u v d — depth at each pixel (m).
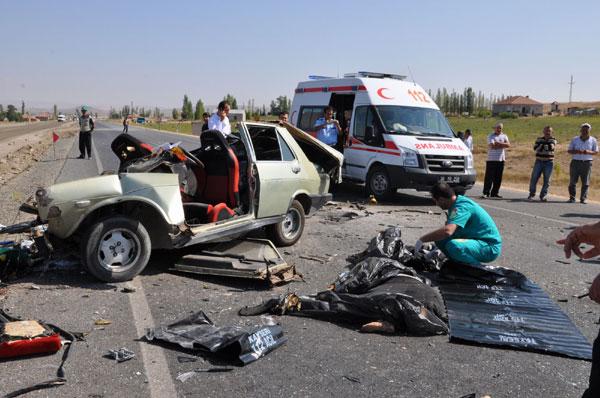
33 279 5.99
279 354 4.38
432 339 4.81
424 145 12.69
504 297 5.86
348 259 6.79
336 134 13.54
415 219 10.71
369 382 3.95
